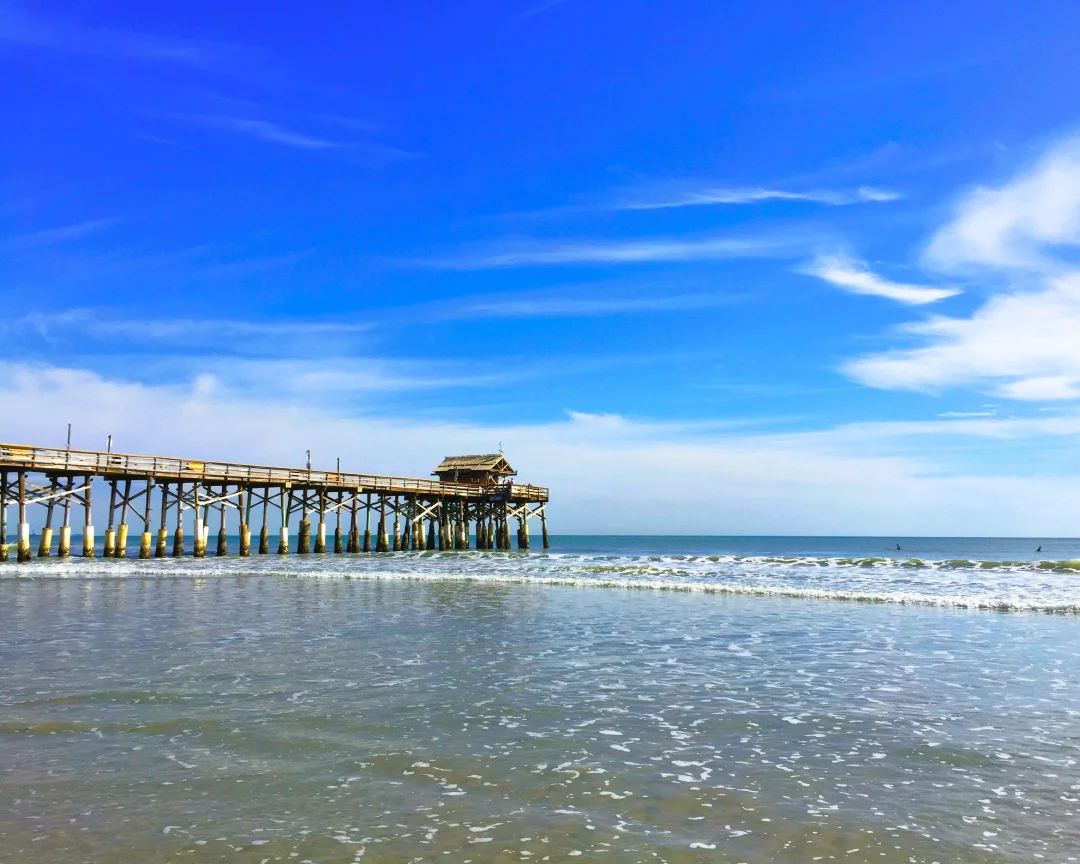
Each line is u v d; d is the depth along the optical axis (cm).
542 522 5900
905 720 906
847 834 592
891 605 1997
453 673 1145
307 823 605
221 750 776
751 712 937
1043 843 578
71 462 3466
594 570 3225
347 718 894
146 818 612
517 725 875
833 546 11825
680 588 2441
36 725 854
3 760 741
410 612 1856
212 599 2141
